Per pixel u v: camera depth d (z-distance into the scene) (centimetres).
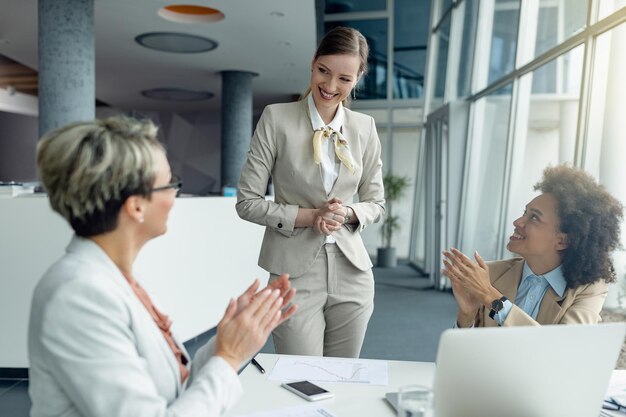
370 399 129
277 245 194
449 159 666
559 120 398
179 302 394
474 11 665
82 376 88
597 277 158
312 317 193
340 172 193
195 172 1288
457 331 95
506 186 496
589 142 333
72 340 89
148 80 946
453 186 668
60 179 95
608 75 324
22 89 1160
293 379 142
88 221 98
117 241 103
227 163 883
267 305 108
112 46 725
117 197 97
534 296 170
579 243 158
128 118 104
